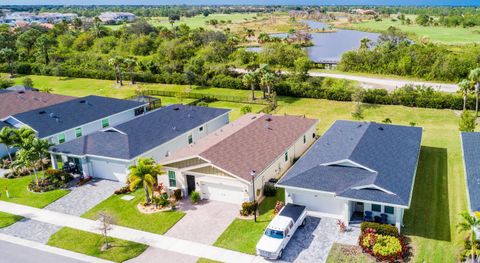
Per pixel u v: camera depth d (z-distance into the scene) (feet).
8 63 346.33
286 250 92.02
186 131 156.46
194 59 323.37
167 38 417.69
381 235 91.86
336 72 301.43
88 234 103.24
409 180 104.83
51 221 110.52
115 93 266.57
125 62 295.89
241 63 330.13
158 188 120.88
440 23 598.75
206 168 115.14
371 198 96.37
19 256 95.20
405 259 86.53
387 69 293.02
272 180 121.60
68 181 134.72
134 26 467.93
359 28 637.71
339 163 111.45
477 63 271.28
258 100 228.84
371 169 106.63
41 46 354.95
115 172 133.90
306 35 481.87
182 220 107.55
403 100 206.69
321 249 91.61
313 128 155.74
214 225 104.37
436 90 232.12
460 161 135.85
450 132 166.40
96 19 552.82
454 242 91.91
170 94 250.98
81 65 337.52
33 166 131.64
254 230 101.19
